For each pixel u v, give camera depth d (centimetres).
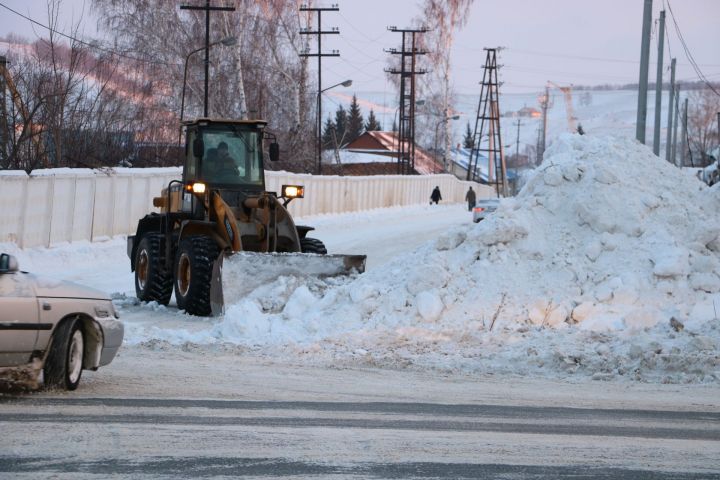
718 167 12412
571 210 5306
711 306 4816
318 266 5644
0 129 10512
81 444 2291
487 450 2392
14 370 2819
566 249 5122
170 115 16225
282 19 17950
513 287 4931
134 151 14075
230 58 16962
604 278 4953
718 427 2786
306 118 18562
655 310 4756
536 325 4725
